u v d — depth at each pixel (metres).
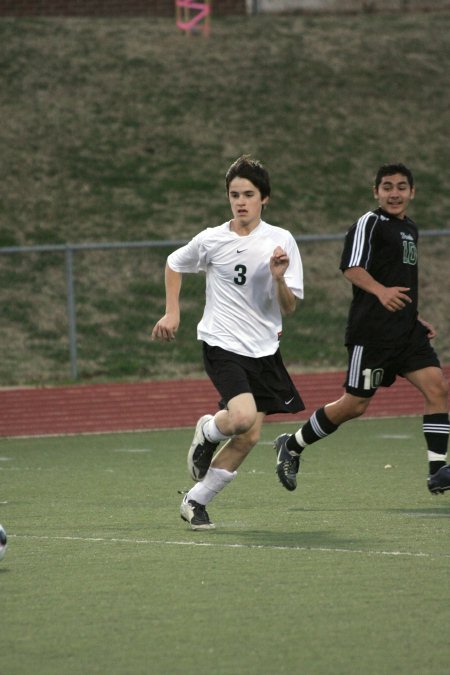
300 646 17.94
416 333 32.25
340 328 83.25
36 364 76.50
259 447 50.50
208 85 117.69
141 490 37.12
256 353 28.25
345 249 31.64
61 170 102.94
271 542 26.77
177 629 19.03
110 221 96.19
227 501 33.97
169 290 28.73
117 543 26.95
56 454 49.41
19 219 95.12
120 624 19.41
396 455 45.84
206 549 25.98
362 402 32.41
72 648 18.00
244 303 28.25
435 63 126.19
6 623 19.58
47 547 26.55
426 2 137.62
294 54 124.75
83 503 34.22
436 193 105.19
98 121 110.44
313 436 32.88
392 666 16.81
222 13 133.25
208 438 28.16
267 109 115.12
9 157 103.56
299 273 28.22
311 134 112.12
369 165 108.56
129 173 103.69
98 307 83.75
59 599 21.23
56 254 89.62
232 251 28.12
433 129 115.38
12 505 33.97
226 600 20.98
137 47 122.88
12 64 116.69
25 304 83.38
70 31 124.62
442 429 32.06
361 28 132.00
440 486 31.45
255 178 28.06
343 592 21.48
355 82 121.00
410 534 27.61
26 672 16.78
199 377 75.94
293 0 135.25
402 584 22.09
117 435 57.31
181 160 106.31
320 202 101.94
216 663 17.08
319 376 70.88
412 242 32.09
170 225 96.56
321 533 27.92
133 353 78.81
